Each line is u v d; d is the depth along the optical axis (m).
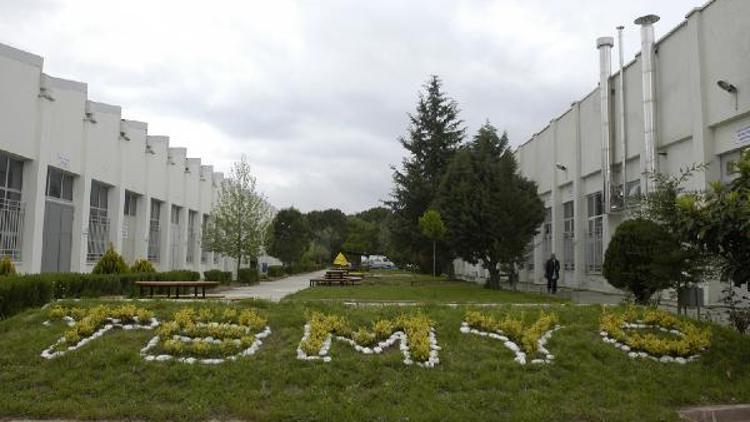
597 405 7.05
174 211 36.25
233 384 7.29
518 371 7.86
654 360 8.52
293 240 57.56
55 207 22.08
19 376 7.53
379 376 7.59
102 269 18.86
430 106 45.19
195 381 7.33
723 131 17.97
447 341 8.87
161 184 32.81
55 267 22.06
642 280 11.77
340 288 26.16
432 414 6.48
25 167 19.77
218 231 36.56
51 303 10.54
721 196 8.76
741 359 8.73
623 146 23.95
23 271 19.36
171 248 35.31
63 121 22.09
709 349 8.92
